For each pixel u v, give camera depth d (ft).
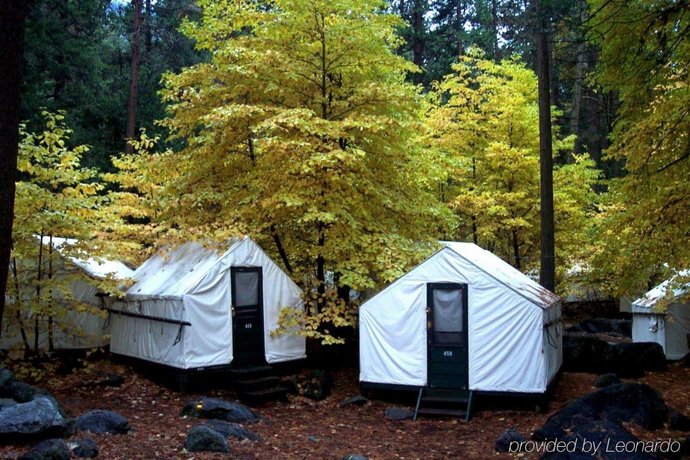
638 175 36.50
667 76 35.27
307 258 49.57
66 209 38.73
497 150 60.13
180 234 41.91
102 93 82.07
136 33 74.18
